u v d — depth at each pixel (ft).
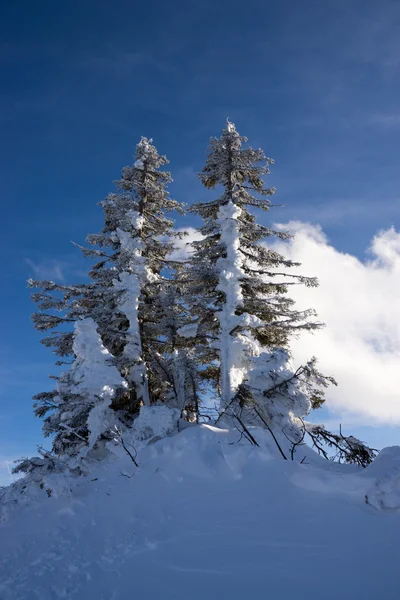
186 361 54.95
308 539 20.77
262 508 25.21
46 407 57.31
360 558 18.29
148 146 73.46
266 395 44.93
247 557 20.07
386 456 28.04
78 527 29.68
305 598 16.21
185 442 36.14
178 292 63.98
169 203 73.15
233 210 59.00
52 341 61.16
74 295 64.03
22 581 22.82
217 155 64.64
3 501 39.65
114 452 42.57
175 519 26.32
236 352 51.75
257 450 32.07
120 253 64.08
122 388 50.47
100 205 69.87
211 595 17.60
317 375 45.57
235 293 55.83
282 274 59.06
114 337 59.16
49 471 46.21
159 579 19.75
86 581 21.40
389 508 21.88
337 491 25.09
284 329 56.65
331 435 44.91
